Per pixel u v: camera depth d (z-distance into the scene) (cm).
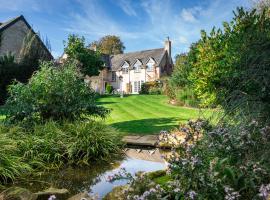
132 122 1205
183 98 1880
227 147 351
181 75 1984
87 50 3266
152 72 4553
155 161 687
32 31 2516
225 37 886
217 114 504
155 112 1536
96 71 3316
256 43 580
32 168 613
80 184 543
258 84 487
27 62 2264
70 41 3188
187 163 317
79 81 891
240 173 325
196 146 362
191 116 1341
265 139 368
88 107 877
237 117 439
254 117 428
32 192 504
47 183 550
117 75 4894
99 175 592
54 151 666
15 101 839
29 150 640
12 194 459
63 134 713
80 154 689
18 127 732
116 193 426
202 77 912
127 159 707
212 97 826
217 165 324
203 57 916
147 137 861
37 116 844
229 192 286
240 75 562
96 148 703
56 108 831
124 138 848
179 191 312
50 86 834
